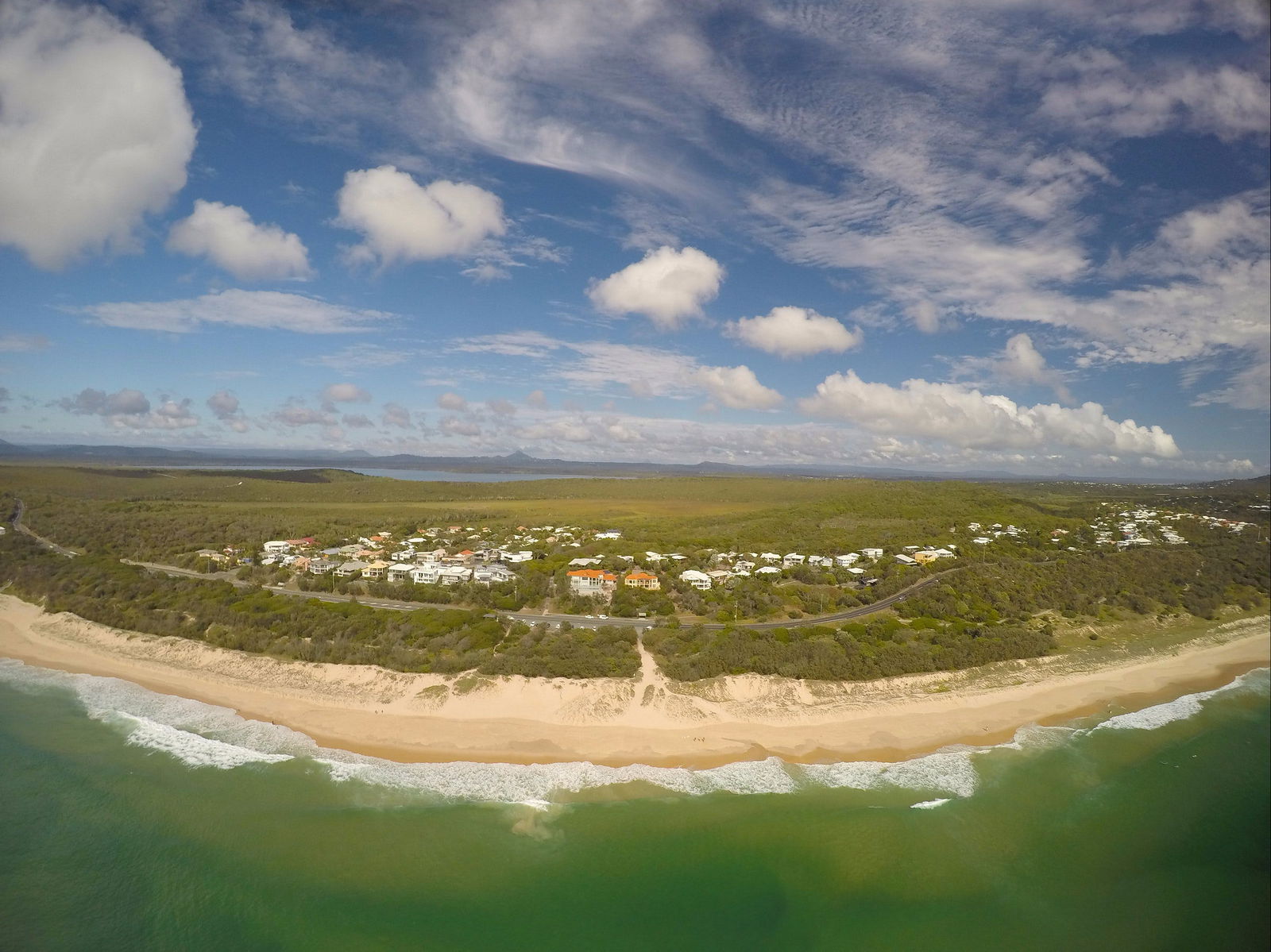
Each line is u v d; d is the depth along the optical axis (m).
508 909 38.84
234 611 80.94
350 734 57.34
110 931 36.38
